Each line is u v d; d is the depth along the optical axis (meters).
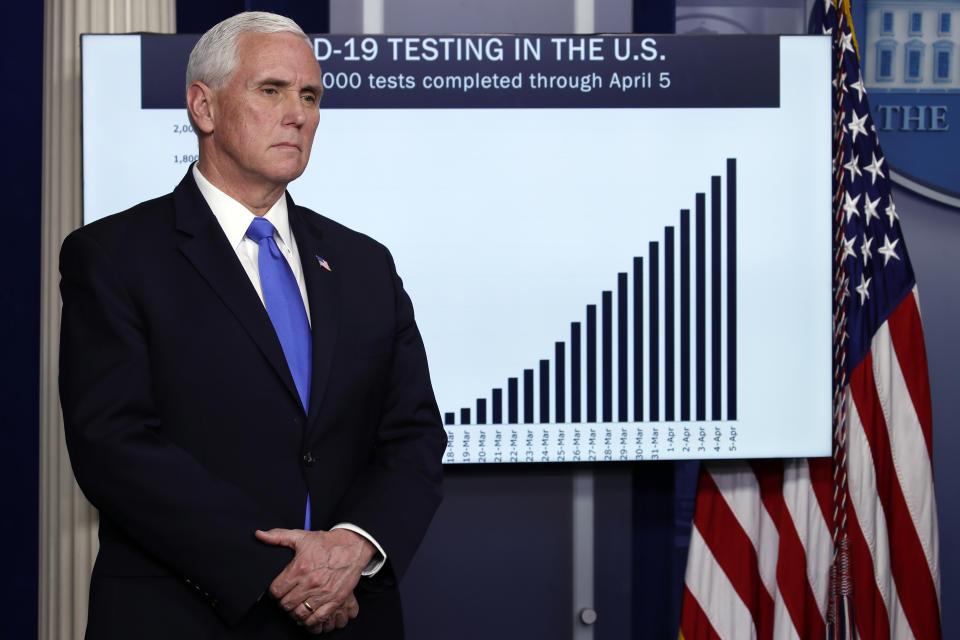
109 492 1.60
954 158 3.42
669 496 3.30
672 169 2.97
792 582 3.04
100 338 1.66
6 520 3.27
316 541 1.66
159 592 1.66
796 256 3.00
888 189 3.09
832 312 3.00
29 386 3.28
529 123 2.94
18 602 3.29
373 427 1.92
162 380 1.69
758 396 3.02
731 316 3.00
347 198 2.92
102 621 1.66
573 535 3.27
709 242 2.99
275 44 1.79
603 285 2.98
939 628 3.01
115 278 1.69
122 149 2.81
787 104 2.98
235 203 1.83
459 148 2.93
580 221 2.97
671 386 3.01
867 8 3.40
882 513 3.04
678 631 3.32
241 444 1.70
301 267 1.88
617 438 3.01
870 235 3.08
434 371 2.96
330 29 3.24
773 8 3.40
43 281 2.87
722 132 2.97
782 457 3.03
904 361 3.06
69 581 2.79
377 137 2.91
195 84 1.82
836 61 3.09
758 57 2.97
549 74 2.94
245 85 1.77
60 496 2.80
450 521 3.25
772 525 3.12
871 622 3.01
